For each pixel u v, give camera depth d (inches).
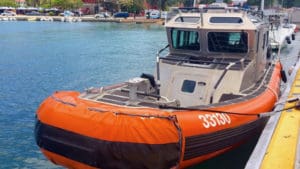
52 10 4131.4
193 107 287.1
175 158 254.7
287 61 898.1
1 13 3823.8
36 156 414.6
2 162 397.4
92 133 252.8
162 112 255.8
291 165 254.1
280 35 1041.5
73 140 260.1
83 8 4404.5
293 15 1630.2
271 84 421.7
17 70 904.9
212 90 350.0
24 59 1077.8
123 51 1288.1
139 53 1238.3
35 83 766.5
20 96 659.4
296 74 614.2
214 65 361.4
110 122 250.2
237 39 365.7
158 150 246.5
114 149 246.7
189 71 362.0
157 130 247.6
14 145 442.6
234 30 358.3
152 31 2287.2
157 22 3378.4
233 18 360.5
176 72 366.0
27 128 498.3
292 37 1295.5
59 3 4377.5
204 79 355.3
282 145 289.9
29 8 4153.5
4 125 507.8
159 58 381.7
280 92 473.7
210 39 374.0
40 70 909.8
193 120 273.6
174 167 257.6
